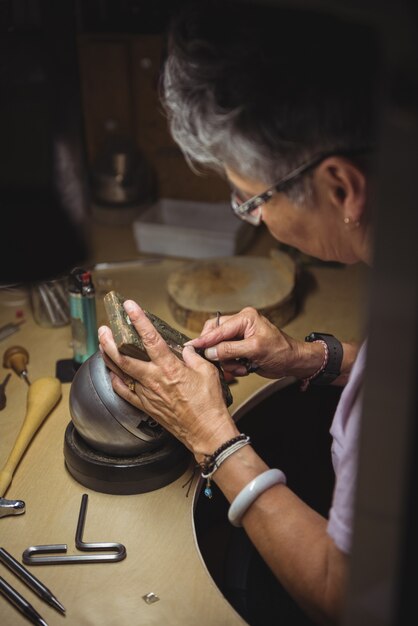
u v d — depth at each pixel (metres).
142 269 2.32
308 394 2.31
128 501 1.43
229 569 1.48
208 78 1.09
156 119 2.62
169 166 2.67
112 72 2.55
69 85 1.60
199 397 1.31
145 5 2.47
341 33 1.00
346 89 1.03
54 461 1.53
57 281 1.96
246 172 1.16
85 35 2.51
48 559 1.29
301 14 1.01
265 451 2.32
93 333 1.74
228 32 1.06
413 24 0.58
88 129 2.67
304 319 2.06
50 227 1.63
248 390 1.73
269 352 1.52
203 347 1.50
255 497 1.23
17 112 1.57
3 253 1.63
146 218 2.50
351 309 2.11
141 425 1.42
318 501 2.19
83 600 1.23
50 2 1.58
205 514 2.07
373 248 0.67
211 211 2.60
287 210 1.19
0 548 1.30
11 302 2.10
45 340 1.93
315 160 1.09
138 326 1.32
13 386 1.75
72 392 1.44
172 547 1.33
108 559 1.29
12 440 1.58
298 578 1.17
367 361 0.71
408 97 0.61
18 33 1.61
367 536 0.77
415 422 0.72
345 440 1.13
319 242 1.23
